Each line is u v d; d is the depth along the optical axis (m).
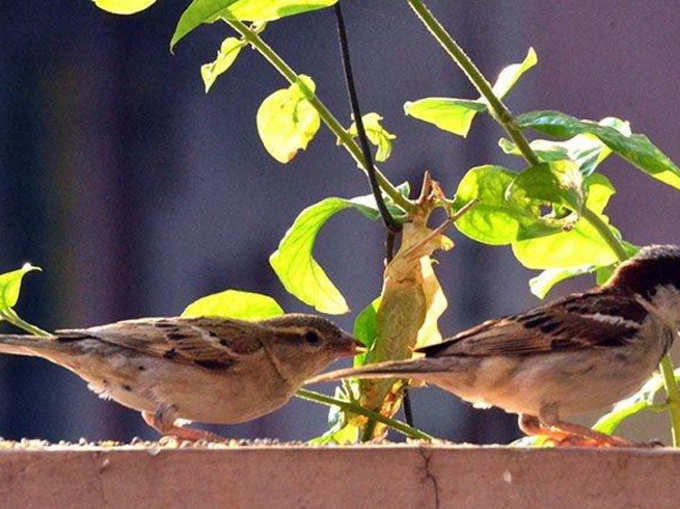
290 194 13.23
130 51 13.45
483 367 8.25
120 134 13.43
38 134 13.46
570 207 7.96
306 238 9.21
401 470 6.55
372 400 9.00
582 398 8.40
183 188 13.38
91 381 8.85
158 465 6.46
